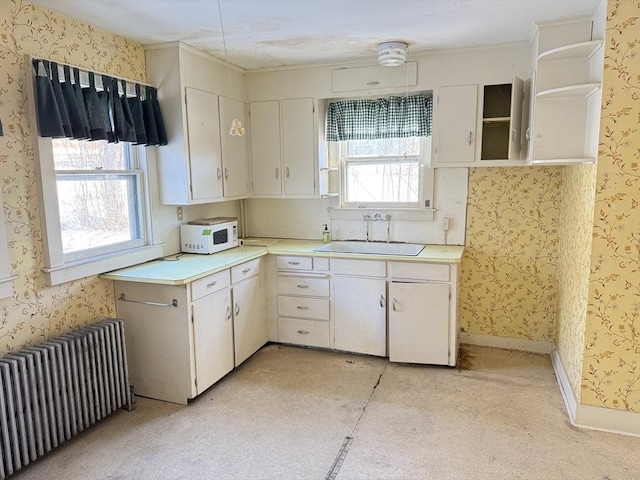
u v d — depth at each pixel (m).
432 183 3.75
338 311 3.60
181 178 3.22
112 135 2.79
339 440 2.49
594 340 2.49
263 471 2.24
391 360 3.46
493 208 3.62
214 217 4.00
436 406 2.83
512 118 3.06
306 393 3.03
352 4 2.45
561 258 3.36
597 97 2.42
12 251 2.33
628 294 2.39
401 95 3.69
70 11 2.49
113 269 2.93
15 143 2.31
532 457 2.31
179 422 2.69
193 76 3.24
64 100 2.46
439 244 3.81
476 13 2.62
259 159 4.01
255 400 2.94
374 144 3.95
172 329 2.84
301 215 4.23
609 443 2.42
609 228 2.37
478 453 2.35
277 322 3.81
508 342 3.73
